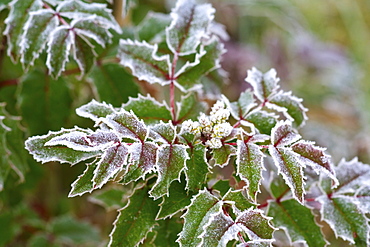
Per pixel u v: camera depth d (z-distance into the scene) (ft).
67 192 4.81
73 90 3.92
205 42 3.54
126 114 3.07
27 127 3.80
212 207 3.07
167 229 3.28
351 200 3.36
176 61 3.56
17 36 3.46
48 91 3.82
